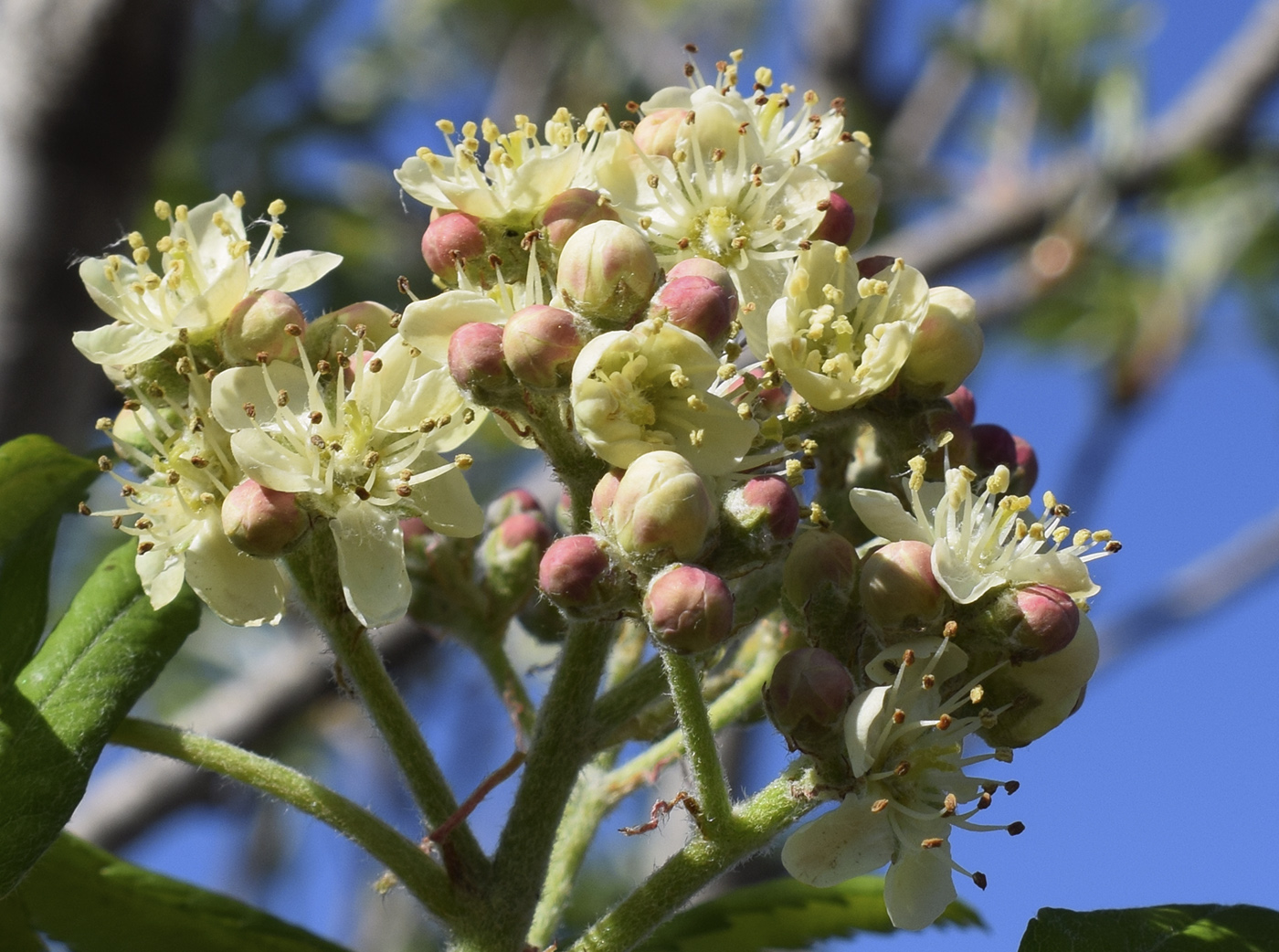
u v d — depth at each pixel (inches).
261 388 8.5
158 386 8.6
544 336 8.3
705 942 9.2
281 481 8.3
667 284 8.4
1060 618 8.3
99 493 11.1
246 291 8.6
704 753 8.3
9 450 8.9
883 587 8.3
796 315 8.5
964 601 8.2
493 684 9.2
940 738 8.3
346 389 8.5
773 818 8.3
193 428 8.5
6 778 8.3
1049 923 8.4
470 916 8.4
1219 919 8.4
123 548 8.8
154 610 8.6
